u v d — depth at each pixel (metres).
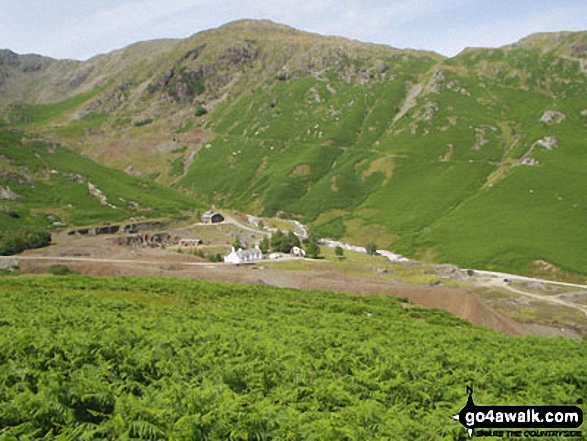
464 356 31.59
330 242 179.38
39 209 166.25
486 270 145.62
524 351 40.00
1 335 25.53
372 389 22.58
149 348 25.16
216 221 189.50
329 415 17.92
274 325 41.31
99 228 157.25
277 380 22.38
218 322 40.09
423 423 18.84
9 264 107.31
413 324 52.22
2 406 15.99
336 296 76.31
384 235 188.00
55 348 22.45
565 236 156.38
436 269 133.25
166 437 14.48
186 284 74.06
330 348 29.03
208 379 20.92
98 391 17.31
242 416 15.73
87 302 50.00
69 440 14.29
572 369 29.89
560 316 97.50
